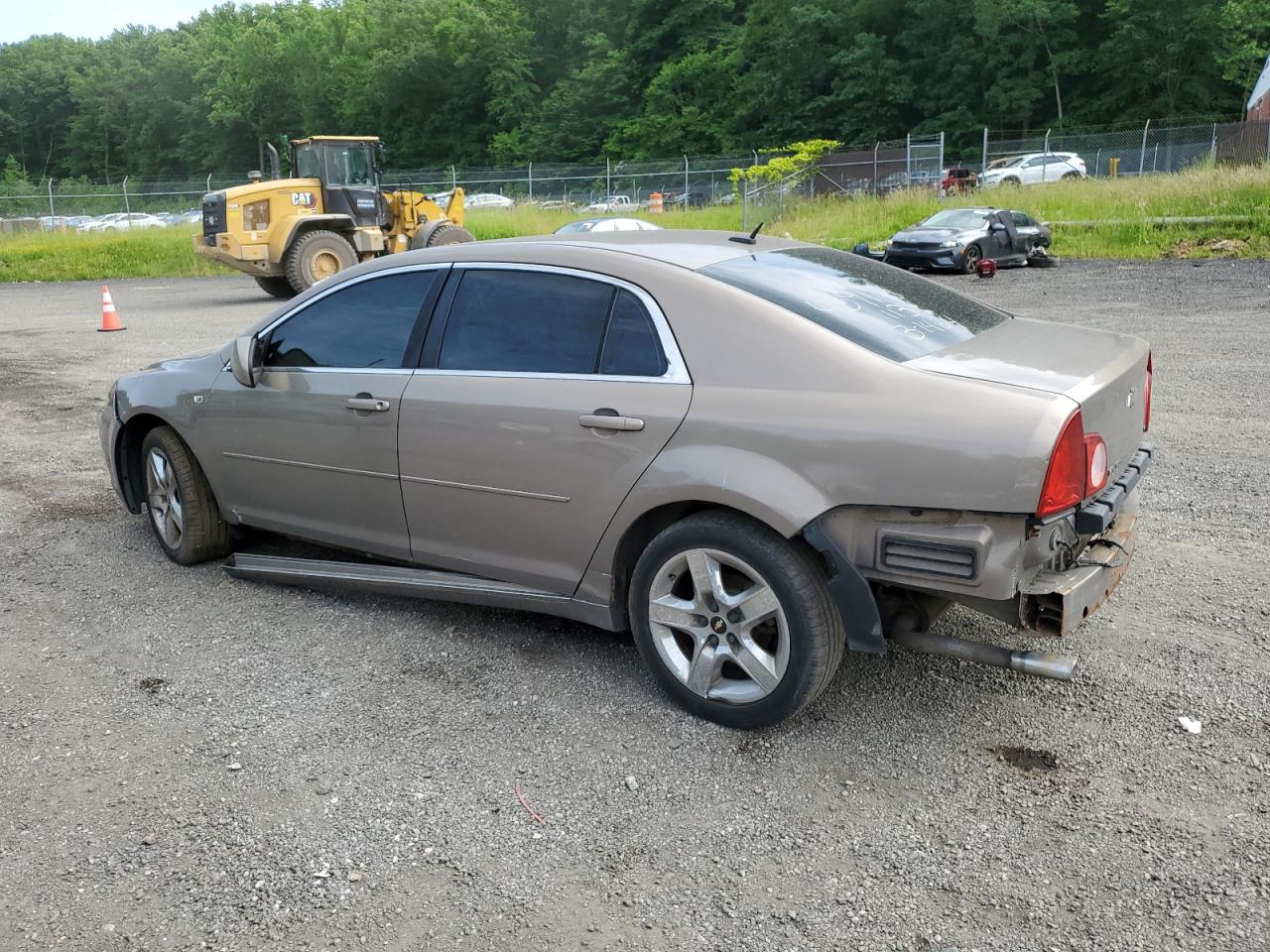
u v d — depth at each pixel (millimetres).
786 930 2461
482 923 2514
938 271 20203
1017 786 3027
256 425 4492
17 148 119500
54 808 3033
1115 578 3283
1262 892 2531
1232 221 21812
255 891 2650
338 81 89375
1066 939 2396
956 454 2889
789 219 29453
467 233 21219
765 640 3400
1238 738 3246
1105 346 3535
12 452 7668
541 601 3801
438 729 3449
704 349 3350
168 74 104938
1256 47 52406
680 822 2902
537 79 82438
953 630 4094
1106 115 56375
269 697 3697
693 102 71062
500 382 3744
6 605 4605
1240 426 7273
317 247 19219
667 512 3480
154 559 5176
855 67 61281
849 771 3137
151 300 20766
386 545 4223
